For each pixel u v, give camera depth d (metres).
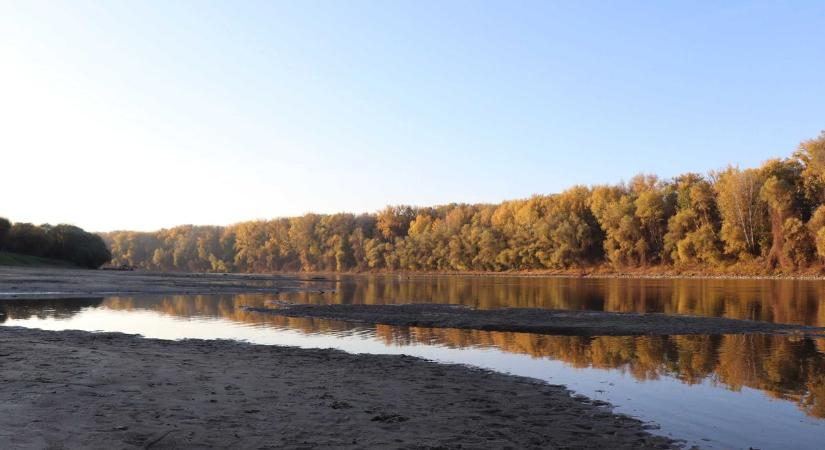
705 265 93.62
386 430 9.37
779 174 85.88
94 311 33.16
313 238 176.25
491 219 137.75
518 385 14.09
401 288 65.94
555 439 9.59
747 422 11.13
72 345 17.20
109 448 7.55
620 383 14.65
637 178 114.94
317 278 107.31
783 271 79.44
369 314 32.75
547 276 109.12
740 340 22.39
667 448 9.49
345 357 17.59
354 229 169.75
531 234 122.62
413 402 11.75
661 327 26.27
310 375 14.27
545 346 21.19
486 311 34.22
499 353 19.64
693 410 11.98
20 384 10.98
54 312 32.00
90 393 10.60
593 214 117.12
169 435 8.31
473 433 9.55
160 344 19.12
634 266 105.31
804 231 77.75
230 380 12.89
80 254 106.44
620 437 9.96
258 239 190.38
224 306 37.94
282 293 54.31
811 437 10.25
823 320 28.70
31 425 8.31
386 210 167.88
